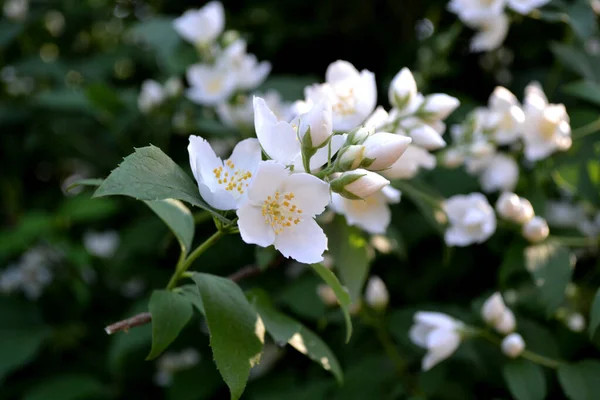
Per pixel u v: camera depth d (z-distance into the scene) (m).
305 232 0.37
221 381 0.63
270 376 0.60
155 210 0.41
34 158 0.86
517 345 0.48
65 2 0.89
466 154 0.52
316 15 0.79
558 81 0.65
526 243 0.50
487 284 0.61
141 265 0.74
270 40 0.78
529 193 0.55
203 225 0.67
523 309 0.53
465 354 0.52
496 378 0.53
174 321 0.38
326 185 0.36
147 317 0.39
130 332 0.60
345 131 0.44
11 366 0.72
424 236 0.59
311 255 0.37
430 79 0.68
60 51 0.94
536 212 0.53
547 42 0.69
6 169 0.85
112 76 0.87
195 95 0.65
